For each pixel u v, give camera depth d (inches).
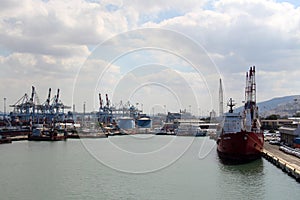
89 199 1790.1
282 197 1812.3
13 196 1872.5
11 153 3959.2
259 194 1876.2
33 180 2277.3
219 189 1985.7
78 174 2476.6
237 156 3024.1
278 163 2711.6
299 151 3189.0
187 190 1962.4
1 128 6845.5
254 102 3927.2
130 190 1967.3
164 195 1849.2
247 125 3666.3
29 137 6072.8
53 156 3614.7
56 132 6215.6
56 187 2066.9
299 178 2135.8
